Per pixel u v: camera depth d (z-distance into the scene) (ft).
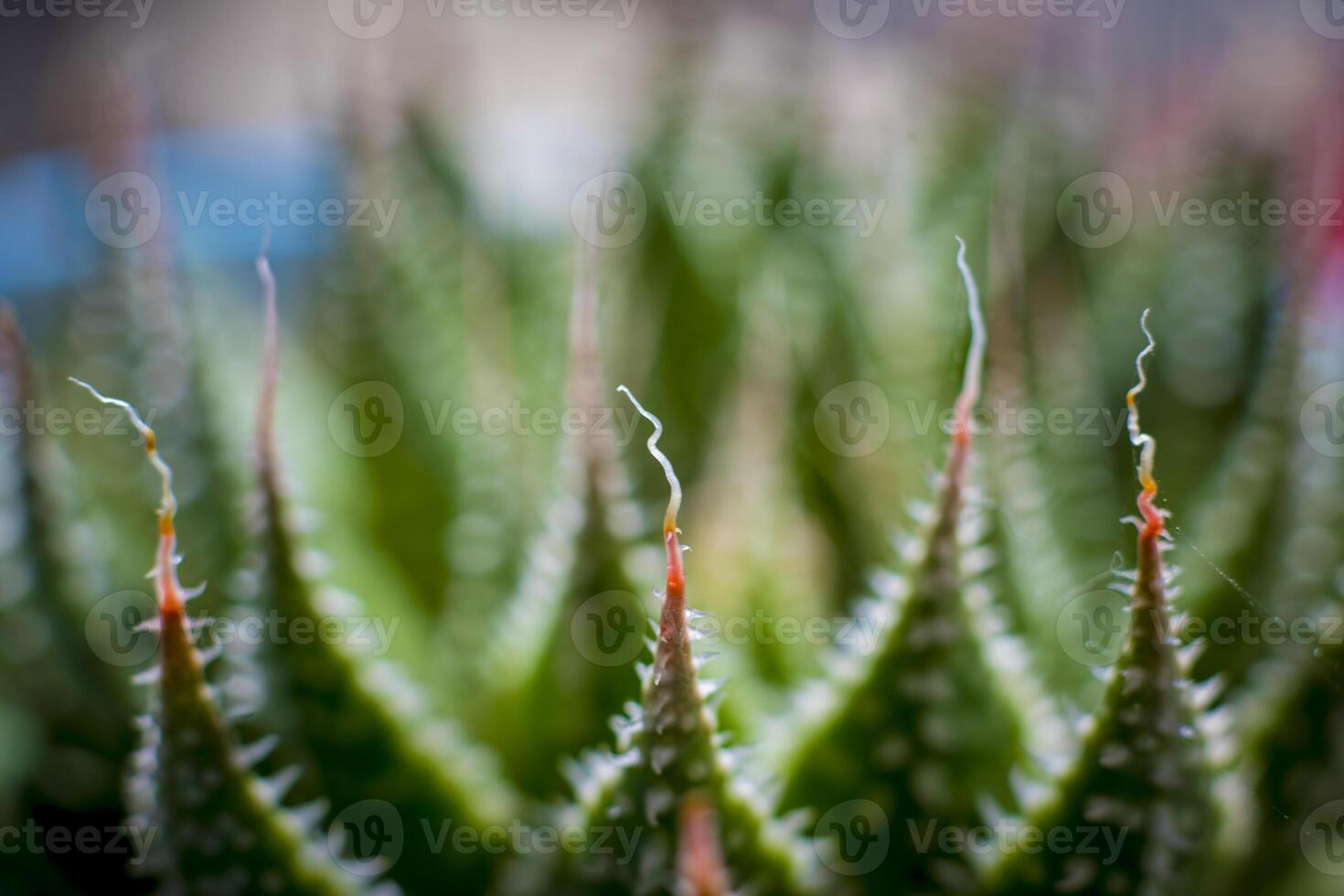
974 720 0.47
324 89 0.71
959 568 0.46
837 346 0.59
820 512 0.57
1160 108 0.81
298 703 0.48
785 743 0.48
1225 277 0.60
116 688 0.53
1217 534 0.53
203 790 0.45
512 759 0.51
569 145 0.82
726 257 0.62
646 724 0.44
